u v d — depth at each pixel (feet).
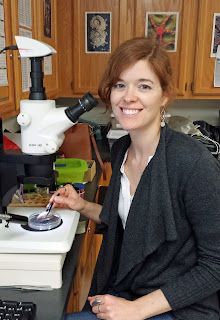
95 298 3.20
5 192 3.26
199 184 3.08
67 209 3.83
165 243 3.39
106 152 8.63
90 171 6.04
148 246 3.30
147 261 3.51
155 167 3.35
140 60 3.20
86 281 5.31
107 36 8.45
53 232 3.20
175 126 8.81
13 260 2.98
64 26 8.36
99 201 6.08
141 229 3.45
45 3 6.59
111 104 3.57
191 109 10.43
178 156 3.25
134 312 3.06
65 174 5.64
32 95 3.05
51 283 3.01
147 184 3.47
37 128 2.95
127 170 4.00
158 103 3.44
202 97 8.88
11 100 4.76
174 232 3.20
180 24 8.36
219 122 10.34
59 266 2.97
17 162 3.11
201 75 8.66
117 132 8.64
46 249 3.00
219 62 8.55
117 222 4.00
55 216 3.49
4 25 4.38
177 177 3.22
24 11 5.15
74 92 8.83
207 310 3.37
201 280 3.14
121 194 3.94
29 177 3.16
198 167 3.11
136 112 3.37
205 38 8.41
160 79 3.30
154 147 3.66
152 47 3.26
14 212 3.67
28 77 5.57
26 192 4.44
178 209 3.29
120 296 3.72
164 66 3.27
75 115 2.97
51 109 3.00
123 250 3.58
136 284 3.54
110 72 3.43
